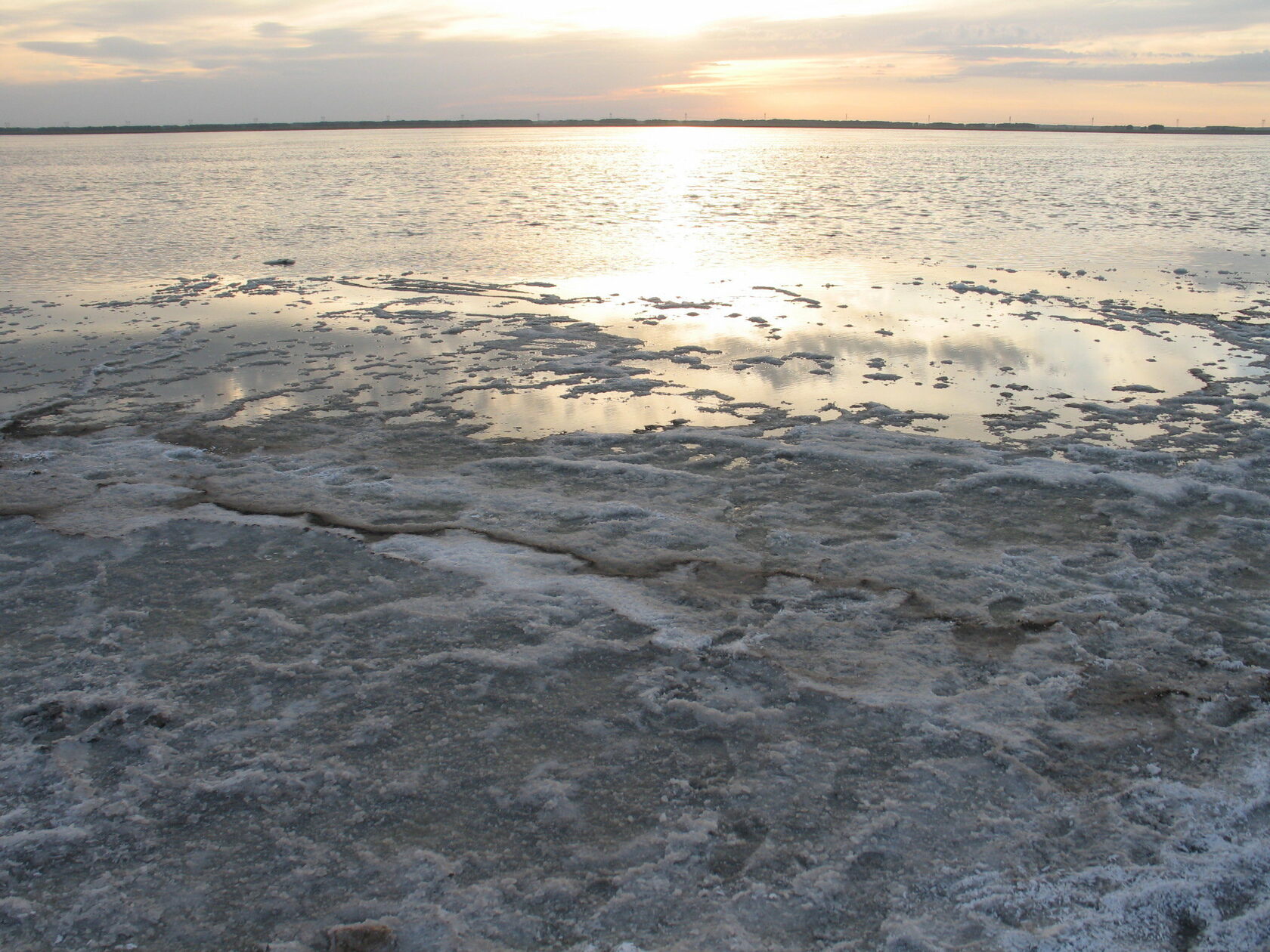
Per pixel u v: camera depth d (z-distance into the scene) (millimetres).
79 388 8297
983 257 15414
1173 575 4746
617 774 3344
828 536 5258
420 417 7484
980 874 2881
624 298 12164
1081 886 2830
